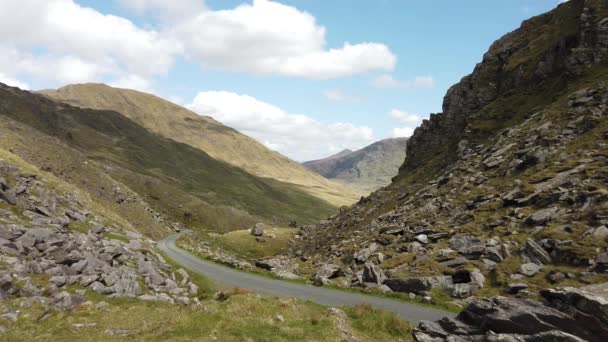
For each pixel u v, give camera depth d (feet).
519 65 297.12
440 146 327.47
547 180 150.41
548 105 223.71
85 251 118.73
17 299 81.76
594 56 227.81
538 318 55.21
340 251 203.62
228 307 78.74
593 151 154.10
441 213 182.39
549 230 118.32
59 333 70.85
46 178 185.47
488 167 203.41
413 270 128.77
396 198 276.41
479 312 63.87
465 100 334.24
